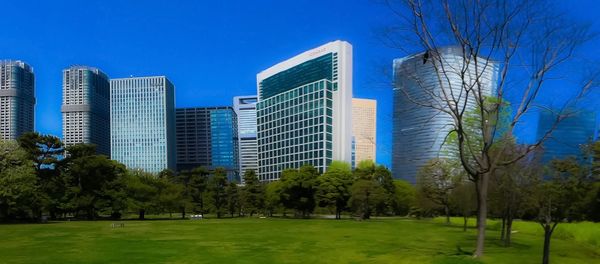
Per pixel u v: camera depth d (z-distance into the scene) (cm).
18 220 5709
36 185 5772
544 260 1766
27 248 2309
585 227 2969
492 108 1966
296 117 14688
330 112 13788
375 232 3700
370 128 13150
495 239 3033
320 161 13550
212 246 2450
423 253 2130
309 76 14475
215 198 8969
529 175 2241
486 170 1797
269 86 16375
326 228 4284
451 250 2280
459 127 1814
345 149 13775
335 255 2064
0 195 4831
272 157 15950
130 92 19412
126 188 7088
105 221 5962
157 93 19300
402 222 5853
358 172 7519
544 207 2098
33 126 14600
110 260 1858
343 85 13838
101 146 18738
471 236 3294
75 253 2092
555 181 2127
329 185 7275
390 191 7575
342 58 13788
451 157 3991
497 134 2298
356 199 6819
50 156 6494
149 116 19262
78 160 6519
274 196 7731
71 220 6331
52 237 3022
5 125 13675
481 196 1825
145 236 3145
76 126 17650
